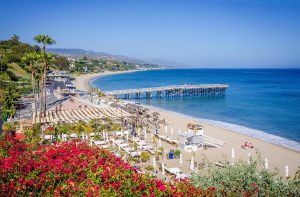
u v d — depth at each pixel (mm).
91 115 43094
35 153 12703
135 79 185750
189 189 9438
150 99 88750
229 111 64062
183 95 95375
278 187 9148
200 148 32469
